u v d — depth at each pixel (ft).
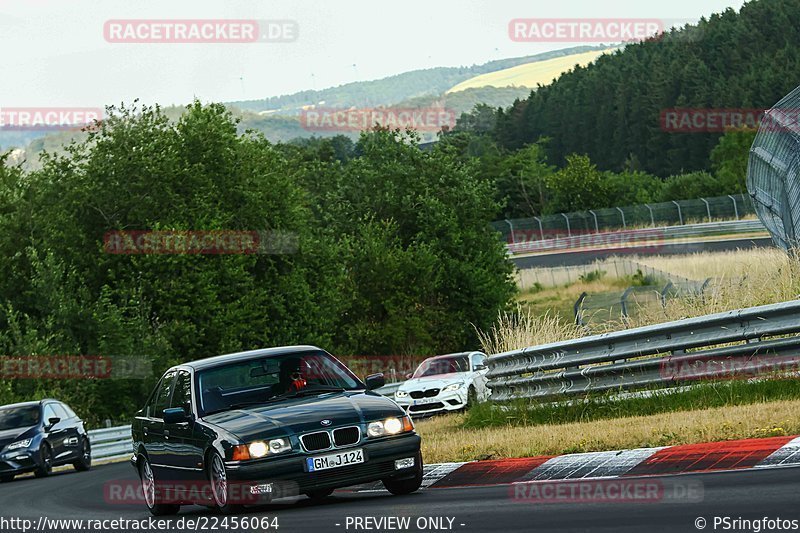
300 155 269.64
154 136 243.19
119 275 227.20
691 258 317.22
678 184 622.54
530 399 86.69
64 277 220.64
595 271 344.90
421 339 266.36
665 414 68.54
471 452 67.31
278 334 240.73
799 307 68.54
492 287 285.23
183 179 240.53
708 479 46.78
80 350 206.90
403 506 50.83
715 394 71.51
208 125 246.68
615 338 79.92
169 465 60.85
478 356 143.64
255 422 54.39
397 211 292.20
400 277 267.59
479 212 294.87
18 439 122.42
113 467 134.00
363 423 54.44
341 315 267.80
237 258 233.76
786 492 40.09
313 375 60.39
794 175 129.70
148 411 66.13
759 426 54.85
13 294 214.28
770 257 97.25
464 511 46.44
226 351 222.89
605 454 56.49
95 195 231.50
